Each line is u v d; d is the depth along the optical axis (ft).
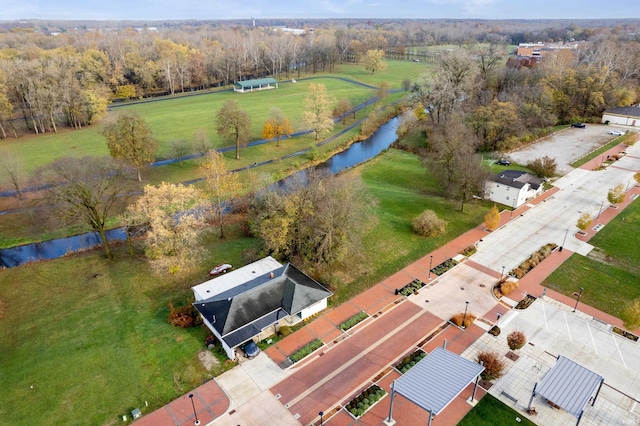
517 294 184.03
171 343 158.71
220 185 232.94
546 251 212.64
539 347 155.02
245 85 632.38
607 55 504.84
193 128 441.68
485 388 139.03
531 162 318.45
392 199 277.44
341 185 206.28
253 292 166.61
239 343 148.87
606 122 426.92
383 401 135.03
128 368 148.25
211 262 210.18
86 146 386.73
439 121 382.63
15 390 140.36
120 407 134.31
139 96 613.52
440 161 266.57
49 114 424.05
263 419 129.70
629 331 161.48
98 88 519.19
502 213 255.50
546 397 123.75
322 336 162.09
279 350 155.84
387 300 182.09
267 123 390.42
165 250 191.21
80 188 197.88
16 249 236.84
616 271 197.98
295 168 343.46
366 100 554.87
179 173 328.29
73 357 153.17
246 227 246.68
